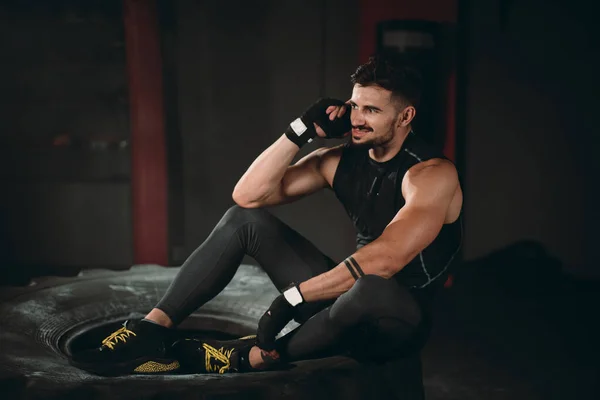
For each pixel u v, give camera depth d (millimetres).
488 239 4824
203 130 4750
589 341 3729
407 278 1901
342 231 4723
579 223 4758
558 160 4719
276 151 1964
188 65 4688
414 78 1854
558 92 4660
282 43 4625
